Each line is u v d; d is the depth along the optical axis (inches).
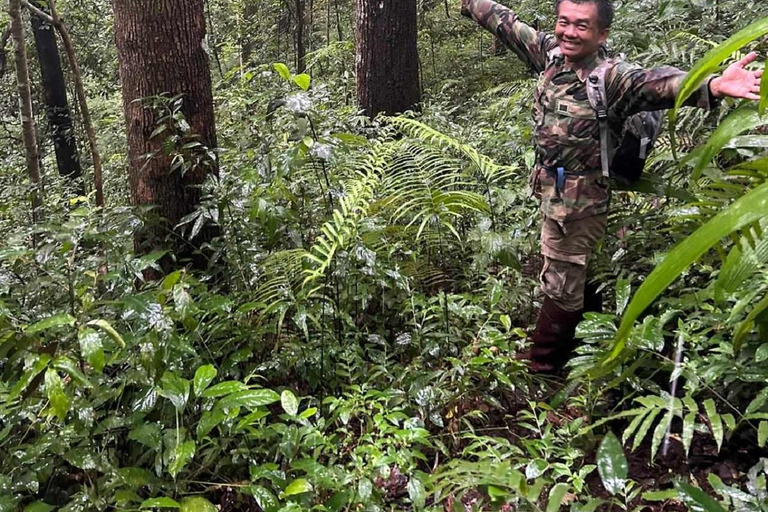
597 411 107.4
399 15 251.1
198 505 77.4
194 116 136.9
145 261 107.9
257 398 86.0
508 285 140.1
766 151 107.0
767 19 28.6
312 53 376.2
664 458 97.5
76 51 381.7
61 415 71.6
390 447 87.0
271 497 80.4
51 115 302.4
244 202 130.0
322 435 92.4
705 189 99.6
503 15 119.0
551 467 84.7
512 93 245.8
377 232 133.0
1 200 208.5
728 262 39.6
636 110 96.9
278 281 123.6
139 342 90.1
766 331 51.5
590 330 100.1
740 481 91.0
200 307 112.7
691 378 89.3
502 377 105.5
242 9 461.7
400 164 150.2
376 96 257.9
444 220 141.4
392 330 132.8
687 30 158.9
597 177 106.2
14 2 178.2
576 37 99.3
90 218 123.6
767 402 93.6
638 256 121.8
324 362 115.0
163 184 136.0
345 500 80.7
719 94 80.8
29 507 80.6
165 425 96.1
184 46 133.2
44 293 106.8
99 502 82.4
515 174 169.8
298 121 123.2
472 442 104.4
